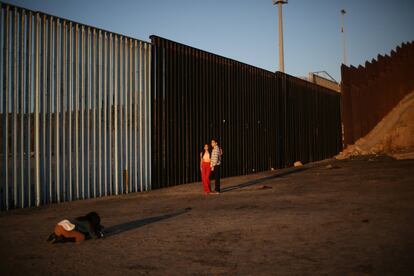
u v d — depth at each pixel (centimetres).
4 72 970
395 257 495
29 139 1014
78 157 1159
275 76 2386
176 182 1555
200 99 1716
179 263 505
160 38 1503
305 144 2728
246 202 1031
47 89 1077
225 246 582
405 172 1588
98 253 562
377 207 863
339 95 3375
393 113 3394
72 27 1153
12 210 971
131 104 1362
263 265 485
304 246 565
